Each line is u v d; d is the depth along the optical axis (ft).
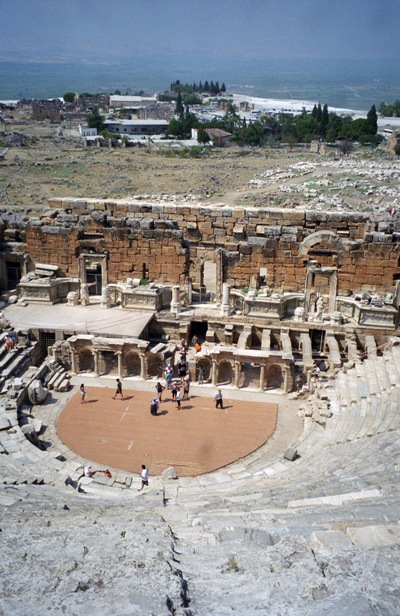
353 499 50.62
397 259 143.02
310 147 613.11
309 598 22.15
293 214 151.84
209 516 43.50
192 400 123.95
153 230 152.87
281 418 117.50
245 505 54.60
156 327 149.07
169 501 67.56
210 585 24.20
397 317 138.00
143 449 105.29
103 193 347.15
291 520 39.65
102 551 26.71
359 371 122.42
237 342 147.95
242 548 29.73
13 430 104.47
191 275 162.81
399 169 436.76
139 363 134.10
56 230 156.97
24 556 26.32
